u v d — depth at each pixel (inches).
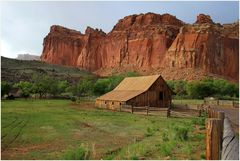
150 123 981.8
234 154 237.5
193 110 1529.3
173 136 592.7
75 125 912.9
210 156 257.9
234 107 1850.4
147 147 524.1
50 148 557.3
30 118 1085.8
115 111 1549.0
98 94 3373.5
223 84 3715.6
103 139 663.1
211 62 6865.2
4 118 1053.8
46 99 2883.9
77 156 430.0
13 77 4845.0
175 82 4084.6
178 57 7071.9
